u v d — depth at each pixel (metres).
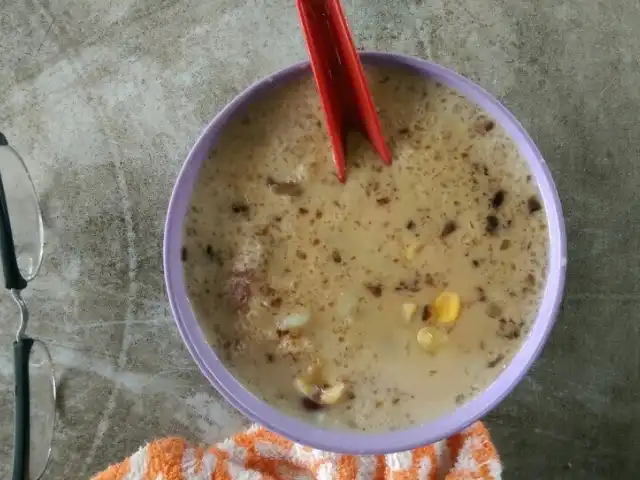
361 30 0.24
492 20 0.24
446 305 0.19
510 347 0.19
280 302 0.19
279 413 0.19
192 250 0.20
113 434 0.24
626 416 0.24
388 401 0.19
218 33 0.24
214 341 0.20
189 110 0.24
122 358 0.25
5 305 0.25
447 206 0.19
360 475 0.23
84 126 0.25
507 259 0.19
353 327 0.19
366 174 0.19
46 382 0.24
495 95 0.24
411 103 0.20
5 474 0.25
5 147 0.24
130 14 0.25
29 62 0.25
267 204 0.20
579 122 0.24
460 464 0.23
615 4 0.24
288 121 0.20
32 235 0.25
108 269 0.25
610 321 0.24
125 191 0.25
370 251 0.19
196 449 0.23
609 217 0.24
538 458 0.24
